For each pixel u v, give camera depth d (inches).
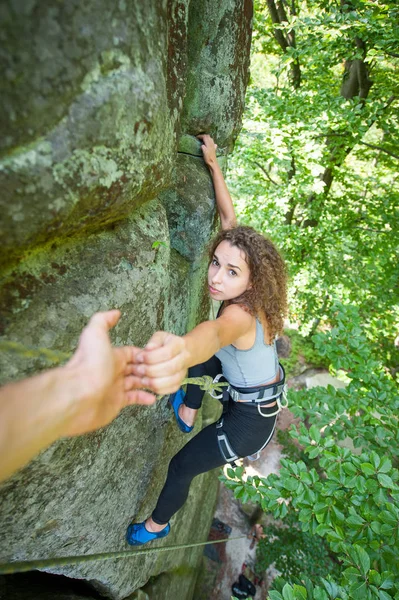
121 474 69.5
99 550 74.1
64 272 43.6
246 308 60.0
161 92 44.4
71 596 83.2
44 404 20.2
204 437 77.9
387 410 98.7
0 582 77.2
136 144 42.3
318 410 102.5
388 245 251.3
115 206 45.0
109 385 23.2
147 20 39.1
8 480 42.8
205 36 75.1
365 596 63.6
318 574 166.1
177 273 80.0
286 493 85.1
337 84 264.4
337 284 258.2
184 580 147.1
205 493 166.1
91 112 34.2
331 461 80.9
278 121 191.8
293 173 281.1
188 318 90.0
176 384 30.2
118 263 50.3
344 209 274.1
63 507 55.4
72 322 42.4
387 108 219.1
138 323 56.5
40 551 58.0
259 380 68.8
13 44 26.5
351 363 107.7
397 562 71.4
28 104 29.1
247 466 278.8
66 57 30.5
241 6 78.7
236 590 209.2
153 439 79.6
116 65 35.6
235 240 61.1
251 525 245.9
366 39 161.0
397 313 245.4
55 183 33.7
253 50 289.9
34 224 34.5
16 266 38.9
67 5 29.2
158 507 81.8
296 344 378.9
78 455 52.3
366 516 76.9
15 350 36.6
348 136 215.0
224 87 82.9
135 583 96.0
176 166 79.7
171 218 79.4
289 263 255.1
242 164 228.7
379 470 76.6
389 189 268.4
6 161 29.5
